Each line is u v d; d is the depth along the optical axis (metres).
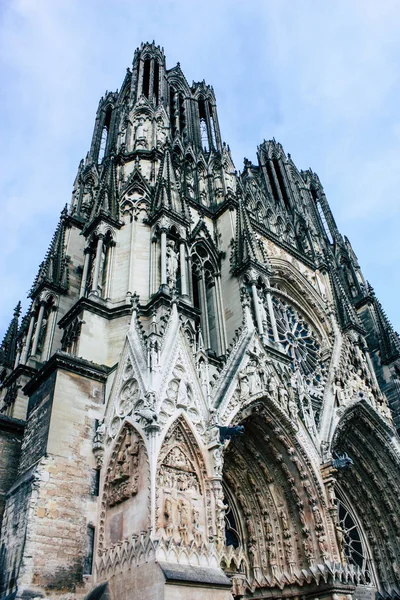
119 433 23.66
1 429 27.62
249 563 28.00
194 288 41.50
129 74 64.69
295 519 28.28
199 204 47.06
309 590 26.19
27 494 22.08
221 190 50.47
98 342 29.03
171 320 26.78
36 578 19.84
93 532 22.22
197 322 32.69
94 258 34.19
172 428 22.86
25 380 37.94
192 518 21.39
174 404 23.62
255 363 29.69
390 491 38.72
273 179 70.94
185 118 62.47
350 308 51.25
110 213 35.94
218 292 41.62
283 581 26.84
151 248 34.31
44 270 44.59
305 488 28.34
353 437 39.09
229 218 45.59
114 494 22.48
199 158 54.22
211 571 19.86
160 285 30.98
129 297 31.17
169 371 24.36
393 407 51.12
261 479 29.55
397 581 35.94
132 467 22.25
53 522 21.41
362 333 49.91
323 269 56.12
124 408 24.41
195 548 20.28
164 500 20.91
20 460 25.77
